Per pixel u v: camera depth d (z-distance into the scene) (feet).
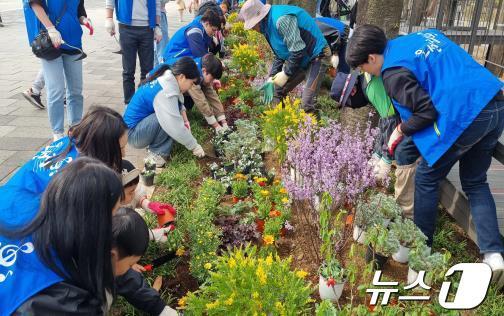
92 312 5.75
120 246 6.53
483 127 8.75
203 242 9.74
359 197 10.27
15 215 6.31
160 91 13.75
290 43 15.07
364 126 14.61
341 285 8.79
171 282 9.64
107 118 7.75
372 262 8.78
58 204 5.00
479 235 9.32
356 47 9.40
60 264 5.40
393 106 10.16
